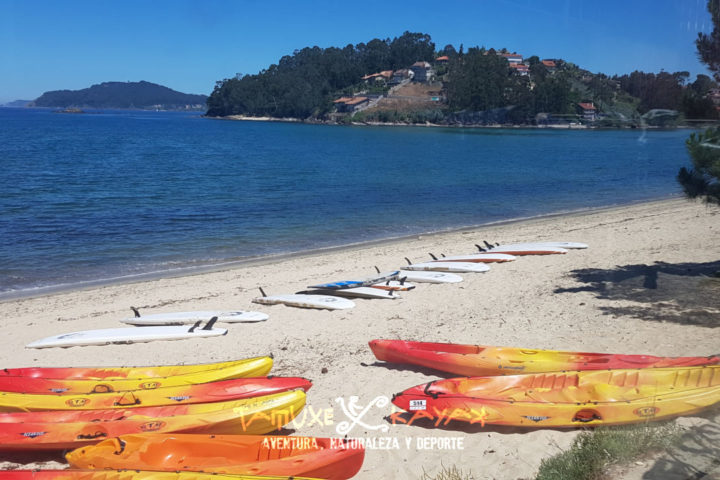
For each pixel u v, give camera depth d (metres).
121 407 5.89
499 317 8.93
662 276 10.12
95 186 29.19
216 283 12.65
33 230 18.28
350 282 11.35
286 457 4.75
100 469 4.43
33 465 5.32
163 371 7.07
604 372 5.63
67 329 9.67
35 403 6.08
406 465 4.95
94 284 12.85
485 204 25.34
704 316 7.54
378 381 6.81
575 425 5.18
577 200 25.62
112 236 17.80
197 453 4.99
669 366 5.88
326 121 114.69
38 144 59.59
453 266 12.69
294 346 8.30
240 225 19.94
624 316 8.07
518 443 5.11
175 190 28.50
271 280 12.78
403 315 9.49
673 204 21.95
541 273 11.93
